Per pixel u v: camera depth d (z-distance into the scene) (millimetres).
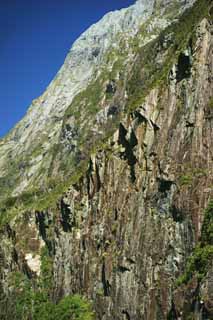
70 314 116750
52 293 130250
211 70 101875
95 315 111750
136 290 101500
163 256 97938
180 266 94688
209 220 92125
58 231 132750
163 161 103000
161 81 112312
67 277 125125
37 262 141875
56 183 194375
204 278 85312
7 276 149500
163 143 104938
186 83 104625
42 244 145000
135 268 102812
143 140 109062
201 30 105750
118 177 114750
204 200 94500
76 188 130250
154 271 98750
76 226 126062
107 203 116438
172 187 99812
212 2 117438
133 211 107312
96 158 123062
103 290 111125
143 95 120562
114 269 108062
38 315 129375
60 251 129875
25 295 139375
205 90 101438
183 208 96500
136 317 100312
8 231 157500
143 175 107188
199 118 100312
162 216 100500
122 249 107125
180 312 89750
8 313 140500
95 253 117000
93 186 122812
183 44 120125
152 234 101250
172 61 120125
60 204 134750
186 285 89750
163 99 108000
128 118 115688
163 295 95625
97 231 117500
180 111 104062
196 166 98188
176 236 96625
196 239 93438
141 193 106375
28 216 152250
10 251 152875
